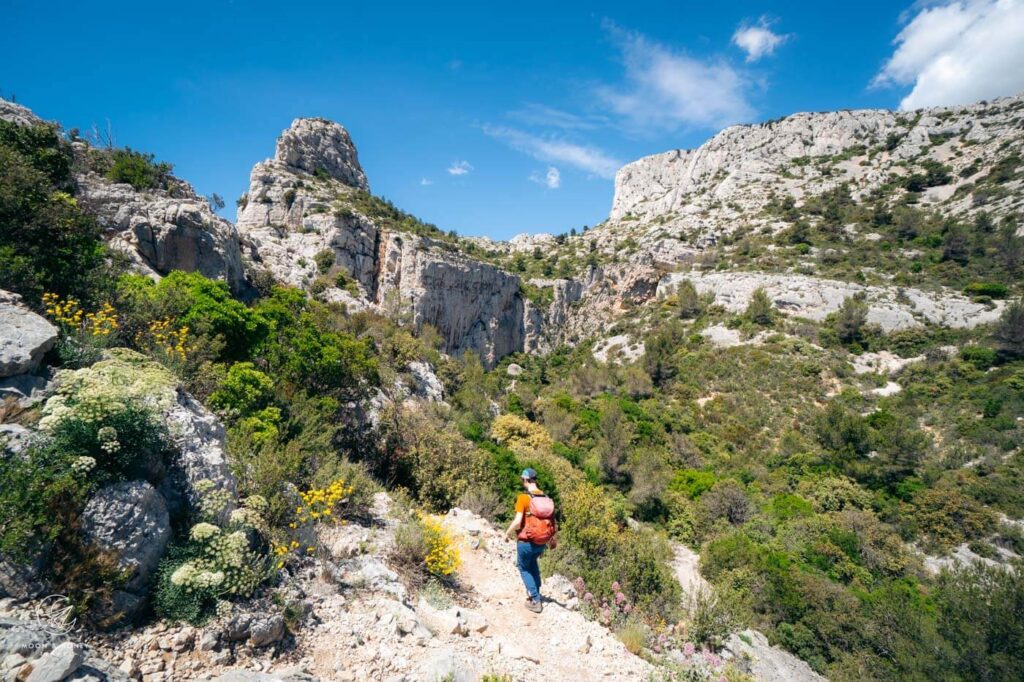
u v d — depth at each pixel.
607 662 6.02
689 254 86.12
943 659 15.23
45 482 4.00
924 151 97.69
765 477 34.41
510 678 4.97
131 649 3.79
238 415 8.79
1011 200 68.62
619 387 53.09
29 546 3.69
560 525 12.51
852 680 16.30
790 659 16.98
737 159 118.25
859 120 114.38
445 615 5.84
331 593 5.47
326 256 54.34
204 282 14.20
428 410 22.16
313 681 4.09
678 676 6.25
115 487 4.36
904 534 28.92
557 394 49.75
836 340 55.50
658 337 61.25
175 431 5.41
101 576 3.89
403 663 4.72
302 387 13.77
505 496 14.15
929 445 35.56
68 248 8.29
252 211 60.50
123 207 19.59
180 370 8.48
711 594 10.80
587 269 92.00
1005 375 42.41
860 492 31.34
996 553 26.88
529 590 6.80
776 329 59.50
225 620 4.22
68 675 3.09
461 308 68.75
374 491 8.79
